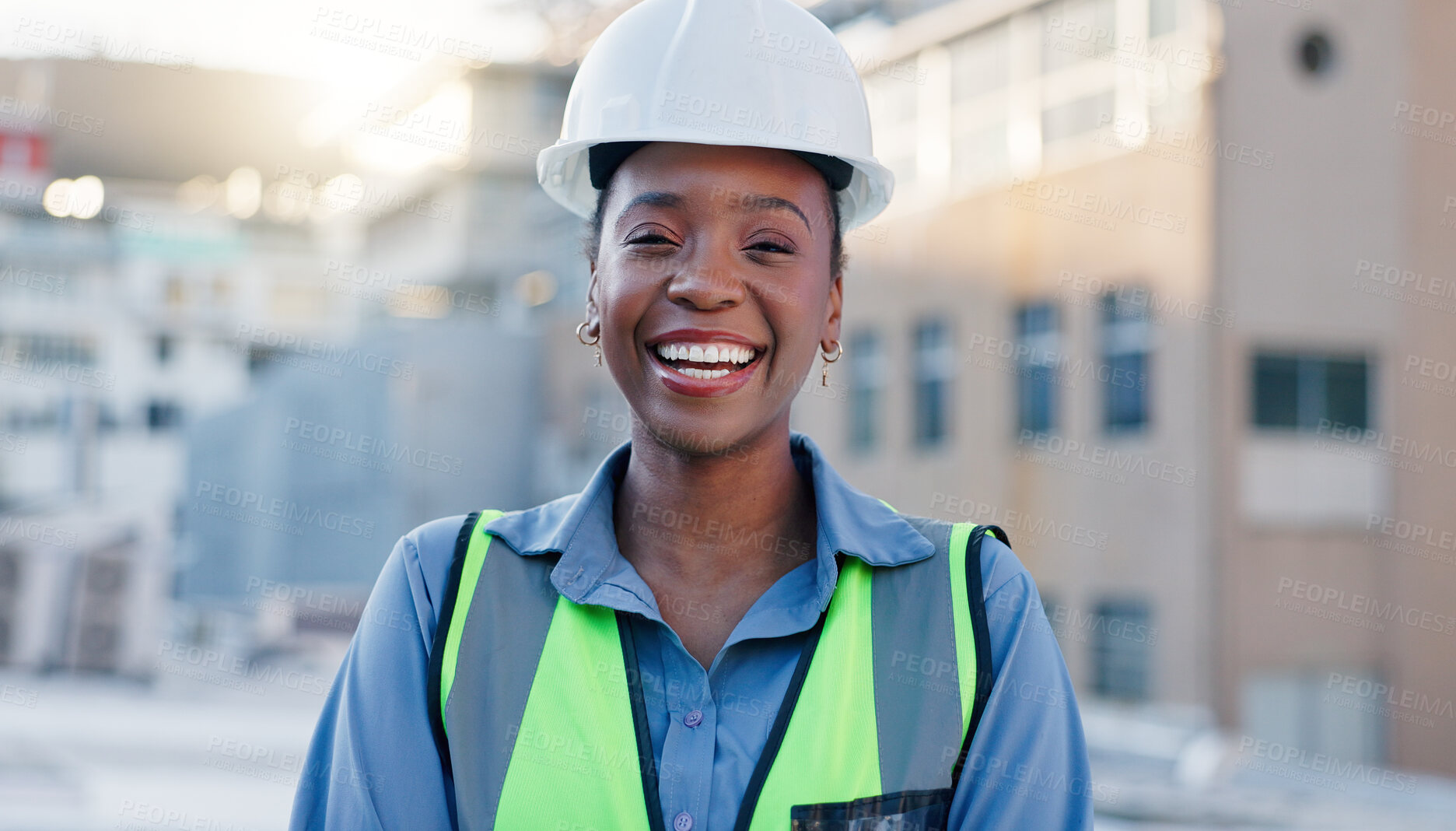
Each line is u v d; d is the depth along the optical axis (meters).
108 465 32.66
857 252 17.70
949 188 16.53
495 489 23.48
